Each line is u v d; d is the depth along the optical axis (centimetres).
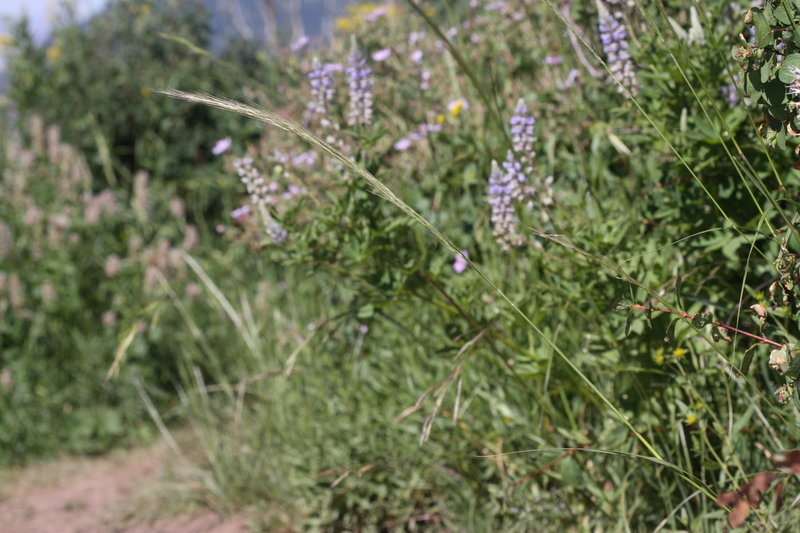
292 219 285
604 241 253
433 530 324
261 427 405
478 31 436
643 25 288
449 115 384
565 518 275
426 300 271
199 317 568
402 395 331
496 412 304
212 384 556
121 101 766
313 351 369
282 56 443
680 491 252
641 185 287
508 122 339
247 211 321
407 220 259
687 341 247
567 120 329
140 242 588
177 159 739
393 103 392
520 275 301
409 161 372
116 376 571
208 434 445
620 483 258
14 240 621
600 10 273
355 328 352
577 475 263
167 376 580
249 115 177
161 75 766
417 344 338
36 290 593
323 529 340
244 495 393
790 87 169
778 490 194
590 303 256
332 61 387
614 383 267
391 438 329
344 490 332
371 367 354
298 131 179
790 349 172
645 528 256
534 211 289
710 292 261
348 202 266
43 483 509
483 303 302
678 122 266
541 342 269
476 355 312
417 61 396
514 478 292
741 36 181
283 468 373
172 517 405
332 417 351
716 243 251
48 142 741
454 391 314
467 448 304
